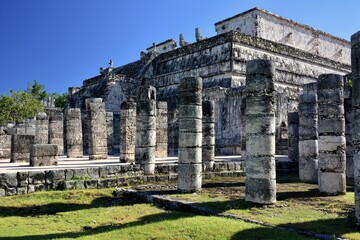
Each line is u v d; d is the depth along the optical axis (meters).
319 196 11.94
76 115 24.25
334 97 12.45
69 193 12.82
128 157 19.72
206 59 34.34
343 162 12.24
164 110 24.08
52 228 9.12
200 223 8.45
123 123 19.97
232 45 31.98
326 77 12.72
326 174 12.25
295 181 15.73
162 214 9.96
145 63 43.81
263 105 10.86
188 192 12.70
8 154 25.89
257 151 10.66
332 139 12.32
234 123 27.61
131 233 8.13
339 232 7.62
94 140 21.81
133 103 20.25
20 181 12.80
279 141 25.97
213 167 17.53
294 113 19.64
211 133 17.67
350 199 11.31
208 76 33.56
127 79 39.25
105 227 9.07
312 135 15.54
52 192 12.83
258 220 8.81
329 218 8.82
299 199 11.44
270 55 34.84
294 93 30.17
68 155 23.89
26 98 36.88
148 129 16.19
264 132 10.71
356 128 8.24
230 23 42.44
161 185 14.76
